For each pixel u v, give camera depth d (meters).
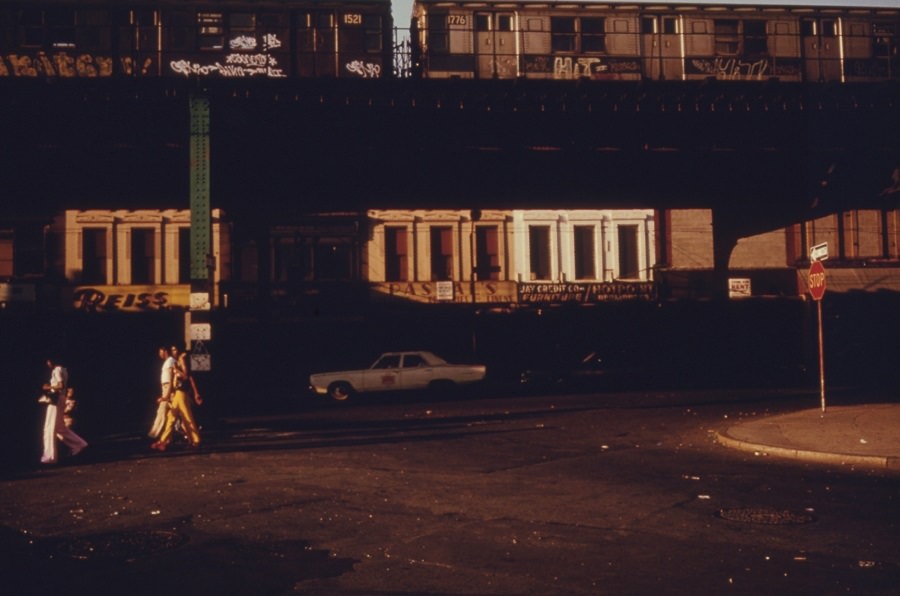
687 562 6.03
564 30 36.06
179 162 22.83
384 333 39.75
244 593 5.38
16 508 8.50
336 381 29.36
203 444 14.69
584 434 15.20
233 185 25.00
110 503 8.67
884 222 43.72
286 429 17.48
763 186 26.08
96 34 33.50
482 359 39.72
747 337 39.66
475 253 41.44
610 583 5.51
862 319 42.56
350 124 21.95
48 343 38.12
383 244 41.12
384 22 34.31
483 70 35.16
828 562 5.99
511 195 26.61
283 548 6.60
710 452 12.28
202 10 33.31
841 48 36.16
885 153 24.08
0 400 34.31
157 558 6.30
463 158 23.31
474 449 13.16
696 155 24.17
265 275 38.41
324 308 39.56
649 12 36.19
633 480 9.77
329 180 24.75
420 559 6.21
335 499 8.73
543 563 6.05
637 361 39.47
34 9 33.44
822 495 8.58
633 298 40.84
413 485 9.59
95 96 20.69
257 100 21.12
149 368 38.84
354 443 14.27
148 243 40.19
